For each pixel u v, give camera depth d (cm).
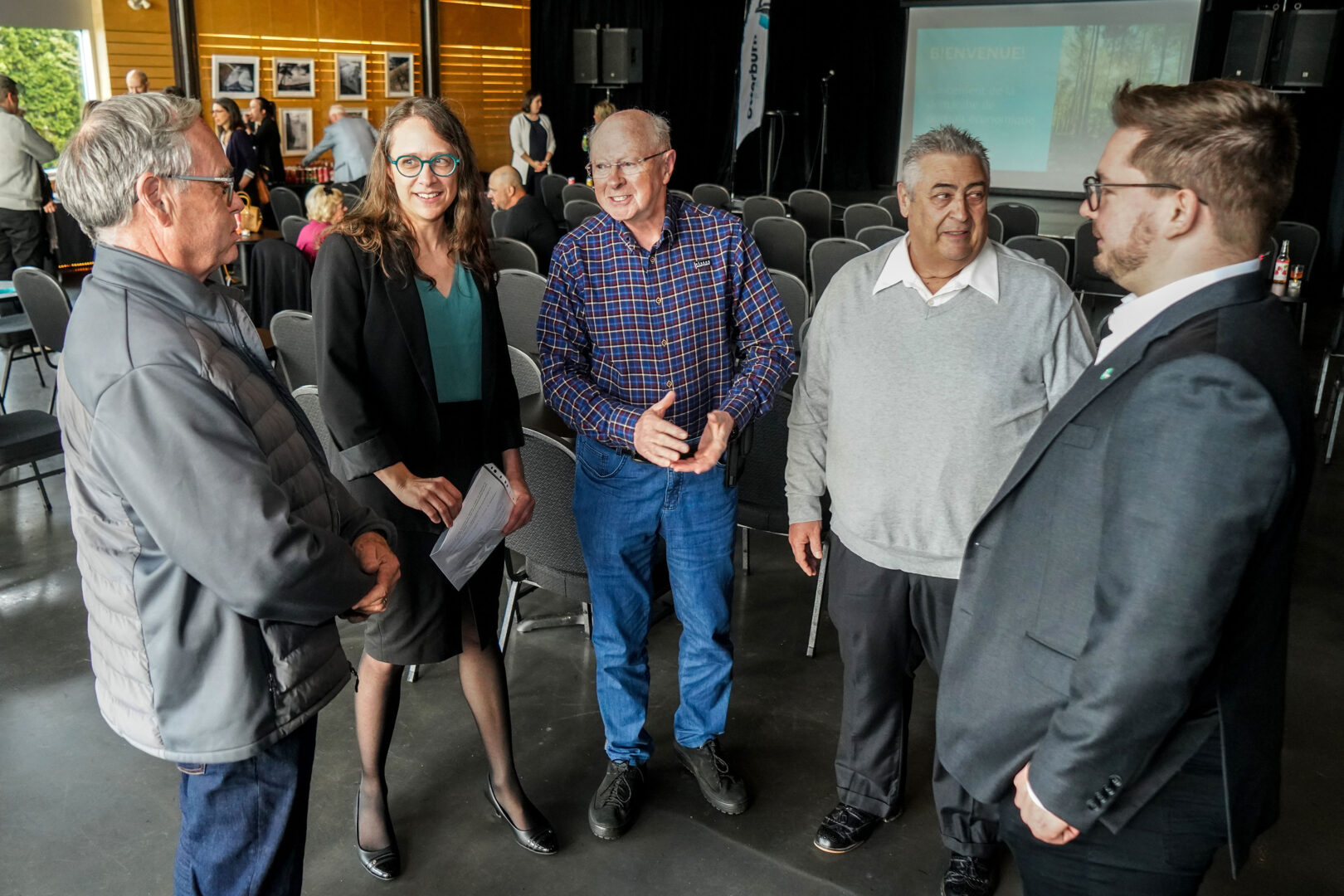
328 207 480
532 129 1071
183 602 129
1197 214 109
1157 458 103
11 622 292
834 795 229
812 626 287
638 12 1359
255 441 127
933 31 1276
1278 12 917
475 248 189
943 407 175
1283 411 100
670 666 281
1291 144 107
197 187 128
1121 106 114
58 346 424
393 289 176
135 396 119
